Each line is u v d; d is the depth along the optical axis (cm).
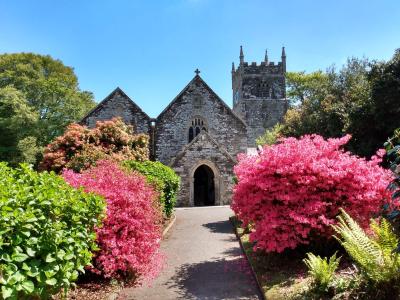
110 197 673
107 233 632
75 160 1524
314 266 569
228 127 2600
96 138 1798
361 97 1909
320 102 2531
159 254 801
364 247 534
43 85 3394
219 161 2273
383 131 1778
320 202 689
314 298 535
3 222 332
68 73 4109
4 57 3712
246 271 772
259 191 726
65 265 415
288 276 670
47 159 1666
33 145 2909
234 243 1068
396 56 1730
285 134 2550
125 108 2531
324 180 708
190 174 2238
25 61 3759
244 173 779
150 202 838
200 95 2608
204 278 742
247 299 624
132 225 665
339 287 535
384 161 1594
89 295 607
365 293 509
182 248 1020
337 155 777
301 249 776
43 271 376
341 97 2372
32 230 377
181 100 2592
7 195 369
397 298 485
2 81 3450
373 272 503
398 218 491
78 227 467
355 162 730
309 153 741
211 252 964
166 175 1494
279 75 4838
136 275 711
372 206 698
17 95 3117
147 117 2539
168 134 2555
